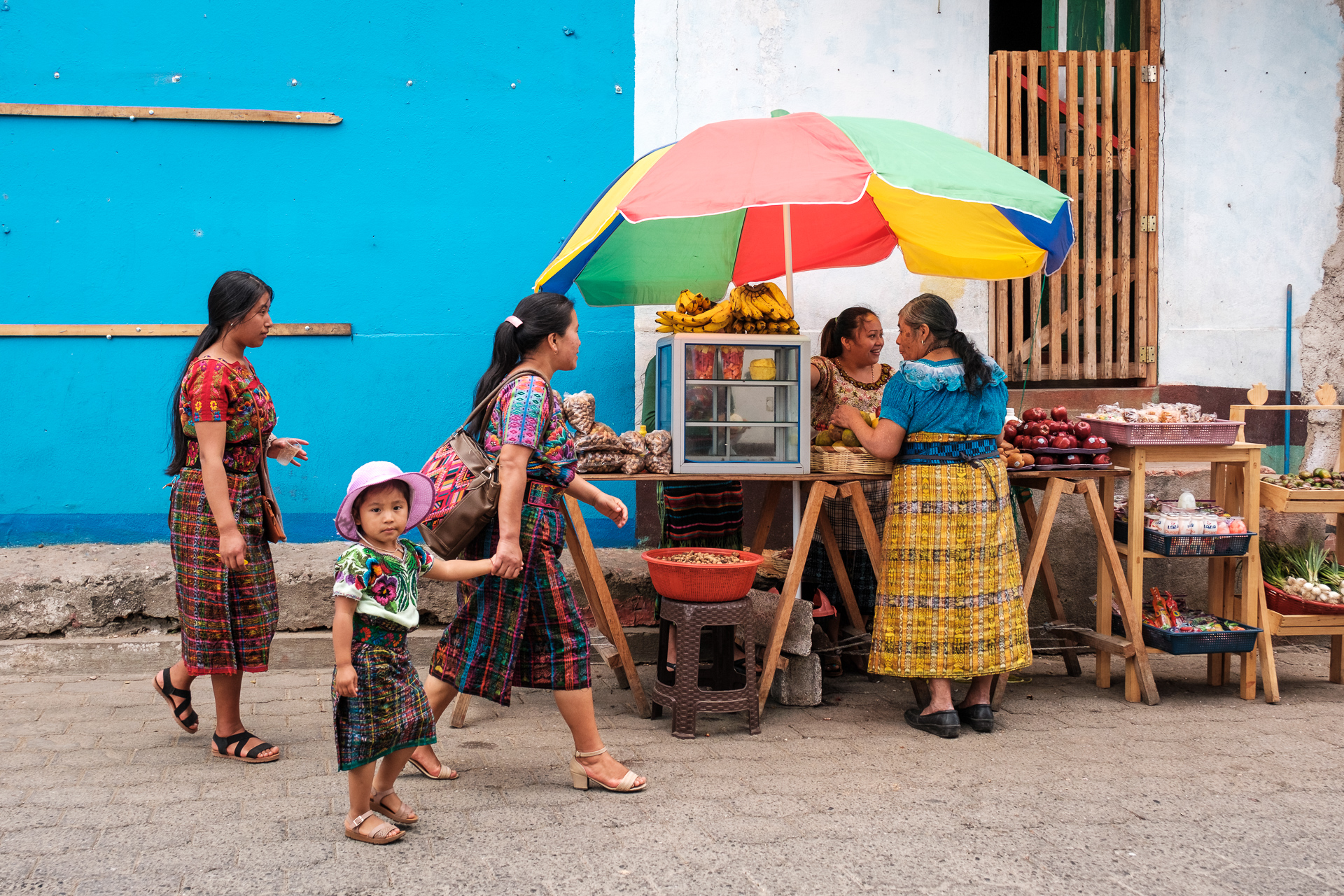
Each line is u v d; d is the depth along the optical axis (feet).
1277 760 12.58
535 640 11.09
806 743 13.09
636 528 18.48
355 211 17.52
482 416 11.25
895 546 13.76
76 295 16.80
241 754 11.84
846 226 17.22
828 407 16.28
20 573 15.51
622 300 17.63
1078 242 19.29
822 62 18.71
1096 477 15.40
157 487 17.15
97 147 16.78
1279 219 20.01
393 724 9.65
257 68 17.15
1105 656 15.99
